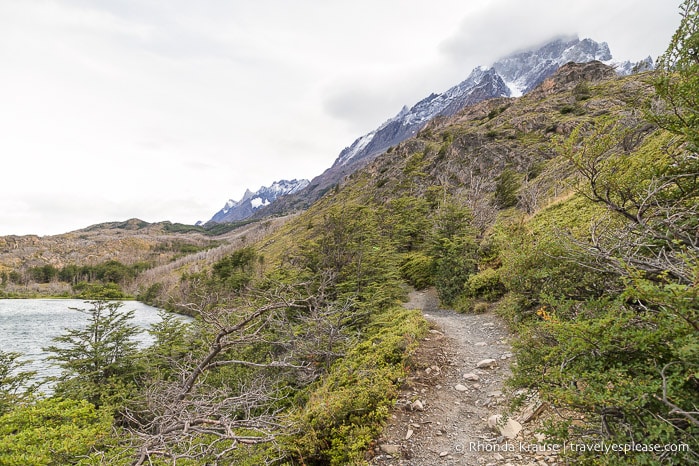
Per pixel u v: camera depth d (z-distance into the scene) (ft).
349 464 17.19
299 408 27.07
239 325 21.84
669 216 14.28
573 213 43.52
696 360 8.63
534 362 13.98
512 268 21.07
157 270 424.05
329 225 65.57
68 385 52.75
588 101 193.36
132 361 58.49
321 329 36.88
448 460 16.63
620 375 9.95
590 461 10.55
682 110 13.33
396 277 60.59
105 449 21.54
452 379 24.85
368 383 23.53
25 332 154.81
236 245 438.40
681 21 12.50
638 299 11.44
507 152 171.22
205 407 21.12
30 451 15.90
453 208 71.15
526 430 17.25
